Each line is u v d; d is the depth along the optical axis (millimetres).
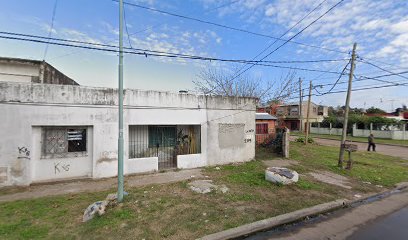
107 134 9438
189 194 7418
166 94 10609
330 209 6883
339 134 38906
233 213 6098
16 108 8070
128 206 6328
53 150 8812
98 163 9266
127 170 9781
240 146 12773
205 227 5332
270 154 15383
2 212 5957
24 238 4691
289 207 6617
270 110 30234
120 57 6664
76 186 8320
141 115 10078
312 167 11969
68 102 8750
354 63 12234
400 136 30750
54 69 12391
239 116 12703
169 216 5812
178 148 11773
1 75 10312
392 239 5094
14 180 8070
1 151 7906
